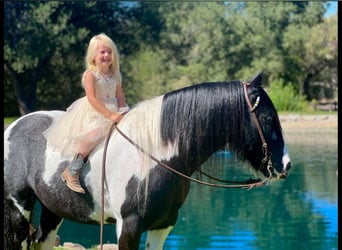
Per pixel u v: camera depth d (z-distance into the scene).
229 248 7.14
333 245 7.29
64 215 4.38
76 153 4.18
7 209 4.57
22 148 4.52
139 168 4.01
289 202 9.84
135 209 4.00
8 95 28.39
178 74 31.73
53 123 4.51
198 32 31.55
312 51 30.31
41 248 4.72
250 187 4.06
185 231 8.01
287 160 3.94
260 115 3.96
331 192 10.61
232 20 31.20
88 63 4.35
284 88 28.81
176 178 4.02
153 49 31.45
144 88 31.14
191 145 4.01
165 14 31.50
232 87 4.01
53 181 4.31
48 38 27.56
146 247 4.17
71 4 28.55
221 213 9.13
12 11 27.66
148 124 4.07
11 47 27.72
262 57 30.61
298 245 7.27
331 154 15.59
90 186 4.18
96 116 4.23
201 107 4.00
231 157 4.07
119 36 30.16
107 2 29.33
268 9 30.75
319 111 27.30
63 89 29.17
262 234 7.81
